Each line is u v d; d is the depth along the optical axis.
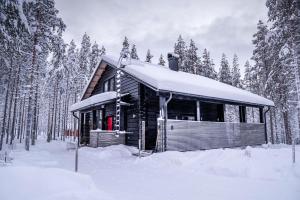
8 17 11.41
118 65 15.31
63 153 15.07
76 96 38.31
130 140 15.48
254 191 5.44
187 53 36.94
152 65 19.30
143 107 14.58
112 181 6.60
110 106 18.06
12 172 3.81
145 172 8.06
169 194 5.25
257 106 18.44
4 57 13.72
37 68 21.62
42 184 3.74
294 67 17.22
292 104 24.02
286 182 6.19
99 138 15.14
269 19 19.72
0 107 34.34
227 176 7.30
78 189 3.99
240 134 16.16
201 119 18.44
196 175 7.46
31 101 18.06
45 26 19.36
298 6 17.08
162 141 11.77
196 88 13.34
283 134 35.47
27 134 17.61
